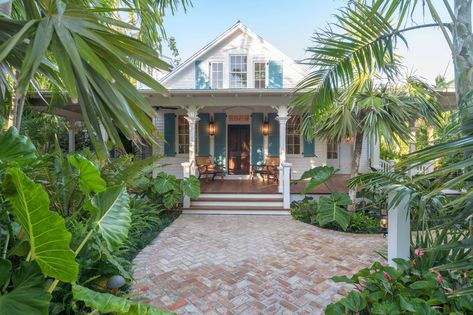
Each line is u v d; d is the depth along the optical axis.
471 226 1.84
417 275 2.10
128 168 3.88
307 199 6.53
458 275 2.04
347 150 9.77
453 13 1.92
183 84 9.33
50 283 1.91
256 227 5.47
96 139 1.45
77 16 1.38
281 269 3.49
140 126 1.52
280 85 9.20
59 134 9.35
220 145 9.46
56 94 3.69
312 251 4.14
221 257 3.89
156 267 3.54
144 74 1.53
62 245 1.40
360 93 4.76
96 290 2.37
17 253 1.85
